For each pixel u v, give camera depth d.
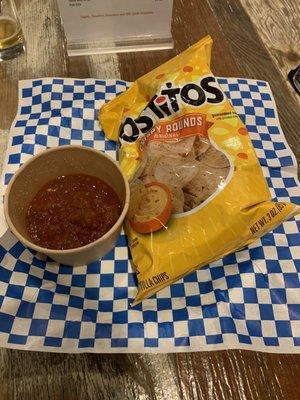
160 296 0.57
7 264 0.58
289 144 0.72
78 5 0.73
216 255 0.56
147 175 0.59
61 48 0.81
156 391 0.50
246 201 0.54
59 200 0.58
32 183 0.56
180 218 0.56
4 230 0.60
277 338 0.53
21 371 0.51
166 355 0.52
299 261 0.59
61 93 0.75
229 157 0.58
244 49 0.83
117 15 0.76
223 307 0.56
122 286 0.58
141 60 0.81
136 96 0.71
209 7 0.89
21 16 0.85
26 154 0.68
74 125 0.73
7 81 0.77
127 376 0.51
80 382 0.50
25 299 0.56
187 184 0.57
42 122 0.72
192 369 0.51
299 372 0.51
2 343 0.52
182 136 0.61
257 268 0.59
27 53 0.80
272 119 0.74
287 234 0.62
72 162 0.58
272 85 0.79
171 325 0.55
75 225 0.55
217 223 0.54
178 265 0.54
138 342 0.53
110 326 0.54
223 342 0.53
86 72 0.79
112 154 0.70
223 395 0.50
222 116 0.61
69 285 0.58
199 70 0.65
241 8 0.89
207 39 0.69
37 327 0.54
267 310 0.56
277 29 0.86
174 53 0.82
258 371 0.51
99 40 0.80
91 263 0.60
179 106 0.63
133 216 0.57
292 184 0.67
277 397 0.50
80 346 0.53
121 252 0.61
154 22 0.78
